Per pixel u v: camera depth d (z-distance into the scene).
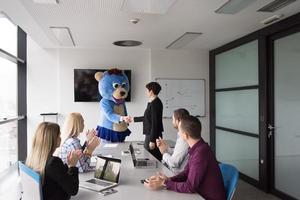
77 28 4.04
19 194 3.61
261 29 4.12
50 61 5.45
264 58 4.08
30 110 5.39
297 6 3.17
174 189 1.94
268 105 4.07
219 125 5.62
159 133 3.58
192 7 3.16
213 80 5.81
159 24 3.86
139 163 2.60
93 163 2.64
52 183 1.77
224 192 1.97
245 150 4.70
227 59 5.30
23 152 5.36
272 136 4.02
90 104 5.56
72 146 2.32
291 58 3.64
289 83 3.68
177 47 5.56
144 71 5.77
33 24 3.83
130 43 5.15
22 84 5.37
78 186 1.86
